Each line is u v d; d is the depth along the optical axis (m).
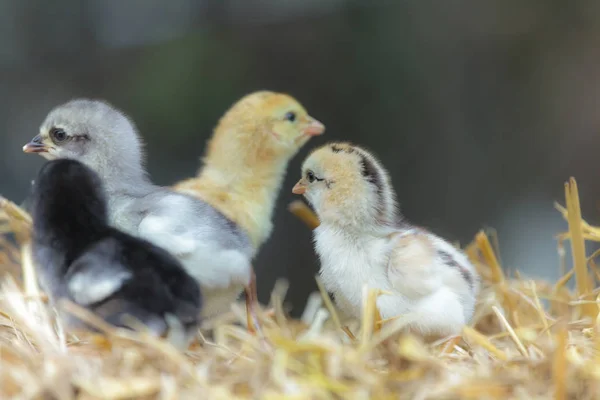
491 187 2.07
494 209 2.07
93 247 1.72
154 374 1.68
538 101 2.07
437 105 2.06
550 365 1.68
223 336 1.75
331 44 2.05
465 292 1.75
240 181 1.83
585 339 1.73
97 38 2.07
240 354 1.71
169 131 2.04
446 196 2.06
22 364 1.68
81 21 2.07
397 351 1.70
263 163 1.84
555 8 2.06
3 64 2.07
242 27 2.05
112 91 2.06
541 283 1.82
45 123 1.79
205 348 1.74
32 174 2.06
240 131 1.83
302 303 2.04
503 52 2.06
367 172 1.77
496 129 2.07
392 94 2.05
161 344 1.68
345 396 1.67
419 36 2.05
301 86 2.05
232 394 1.67
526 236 2.06
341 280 1.76
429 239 1.76
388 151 2.05
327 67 2.05
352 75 2.05
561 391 1.67
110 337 1.70
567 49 2.06
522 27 2.06
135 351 1.68
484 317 1.79
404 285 1.74
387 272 1.75
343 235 1.76
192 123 2.04
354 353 1.69
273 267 2.05
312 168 1.78
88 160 1.78
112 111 1.79
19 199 2.05
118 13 2.07
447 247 1.77
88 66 2.07
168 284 1.71
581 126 2.07
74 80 2.07
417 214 2.06
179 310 1.70
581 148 2.07
